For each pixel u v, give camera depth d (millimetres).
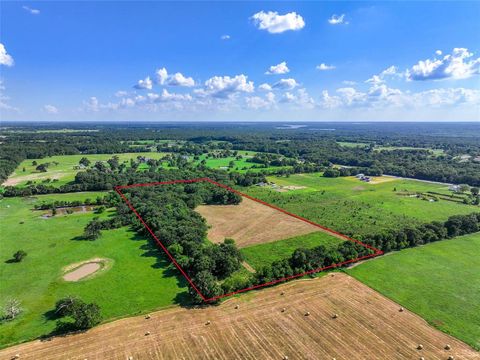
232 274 76562
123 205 122375
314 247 87375
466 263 83188
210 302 64688
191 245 83000
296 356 51125
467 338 55844
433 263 82938
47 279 74562
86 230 99438
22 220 115812
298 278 74188
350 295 67875
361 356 51406
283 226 110438
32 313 62062
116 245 93375
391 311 62844
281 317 60406
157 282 73000
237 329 57062
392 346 53656
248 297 66625
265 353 51625
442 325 59094
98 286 71438
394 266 80938
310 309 62969
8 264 81750
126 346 52938
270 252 89438
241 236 101438
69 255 86875
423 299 67062
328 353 51844
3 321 59469
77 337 55094
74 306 59750
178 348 52531
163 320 59438
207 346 53000
